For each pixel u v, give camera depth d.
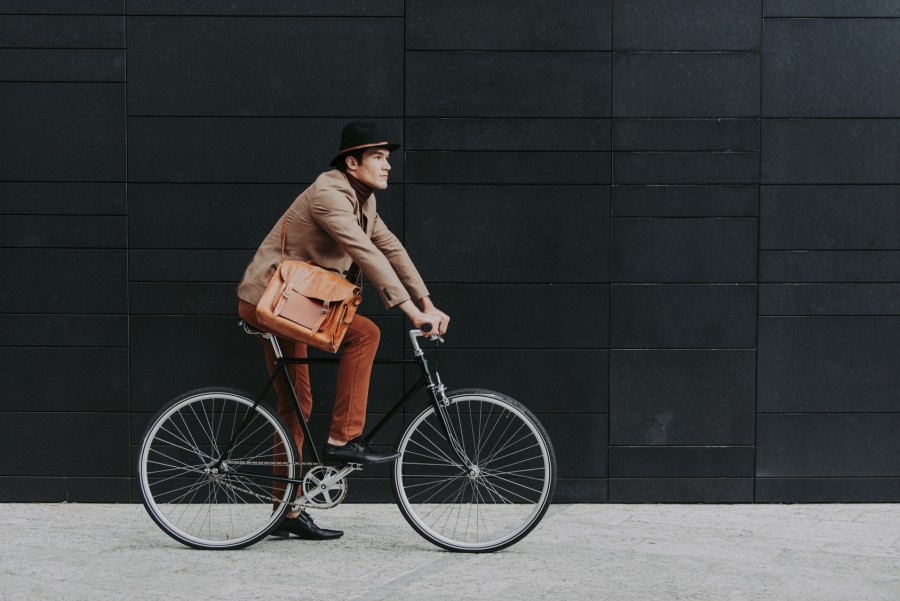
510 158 4.87
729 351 4.92
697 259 4.90
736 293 4.91
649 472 4.94
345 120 4.86
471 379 4.92
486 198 4.88
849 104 4.85
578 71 4.84
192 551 4.11
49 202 4.86
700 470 4.94
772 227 4.89
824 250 4.89
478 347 4.91
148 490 4.16
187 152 4.86
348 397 4.08
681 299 4.91
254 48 4.83
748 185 4.88
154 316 4.90
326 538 4.30
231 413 4.91
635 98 4.85
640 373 4.92
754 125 4.86
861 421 4.93
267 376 4.93
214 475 4.21
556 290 4.91
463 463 4.20
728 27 4.83
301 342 3.97
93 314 4.90
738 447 4.93
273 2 4.82
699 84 4.85
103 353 4.91
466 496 4.95
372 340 4.08
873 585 3.66
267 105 4.84
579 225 4.88
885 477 4.93
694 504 4.94
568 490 4.95
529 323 4.91
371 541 4.28
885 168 4.87
